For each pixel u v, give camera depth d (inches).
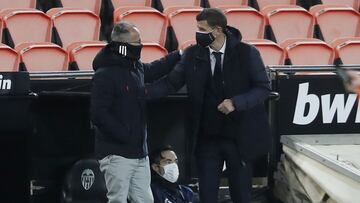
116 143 743.7
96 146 764.0
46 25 1147.3
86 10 1165.7
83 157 871.1
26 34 1137.4
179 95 874.1
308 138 892.6
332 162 806.5
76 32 1160.2
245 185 792.3
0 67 1023.0
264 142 781.9
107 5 1253.7
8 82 798.5
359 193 764.6
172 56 808.3
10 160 811.4
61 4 1240.2
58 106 856.3
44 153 860.0
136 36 745.0
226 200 902.4
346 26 1253.7
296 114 896.3
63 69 1057.5
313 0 1349.7
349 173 776.3
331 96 897.5
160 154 842.8
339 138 899.4
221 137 781.9
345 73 793.6
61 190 863.1
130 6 1232.8
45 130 858.1
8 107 801.6
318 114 899.4
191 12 1190.3
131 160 748.6
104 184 839.1
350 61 1144.8
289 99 892.6
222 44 767.7
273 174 912.3
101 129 738.2
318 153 835.4
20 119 805.9
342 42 1165.7
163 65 802.8
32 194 863.1
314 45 1129.4
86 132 867.4
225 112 745.0
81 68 1062.4
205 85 771.4
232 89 767.1
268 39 1224.8
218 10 757.9
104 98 733.3
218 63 767.7
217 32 756.6
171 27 1186.0
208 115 775.1
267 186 917.2
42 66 1048.2
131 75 747.4
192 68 770.2
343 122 903.7
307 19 1235.9
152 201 778.8
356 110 901.8
